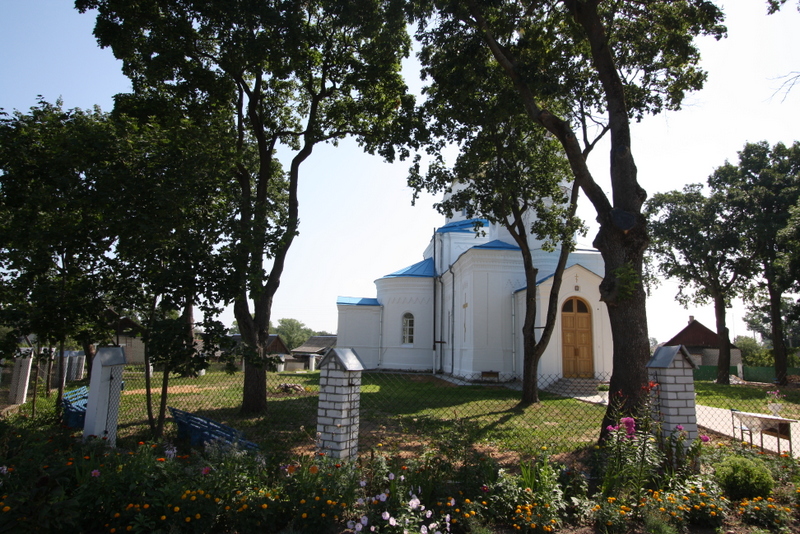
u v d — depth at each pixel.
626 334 8.47
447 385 20.91
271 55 11.90
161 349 7.34
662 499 5.25
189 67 12.26
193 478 5.19
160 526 4.63
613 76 9.55
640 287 8.55
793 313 27.08
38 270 8.28
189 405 14.41
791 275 24.12
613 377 8.55
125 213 7.54
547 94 11.21
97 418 7.07
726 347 28.50
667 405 6.59
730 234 28.22
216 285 7.57
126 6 11.27
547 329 15.09
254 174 16.66
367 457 6.84
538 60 12.46
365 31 12.97
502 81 13.22
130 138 8.28
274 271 13.33
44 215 8.95
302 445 9.20
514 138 15.05
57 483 4.56
